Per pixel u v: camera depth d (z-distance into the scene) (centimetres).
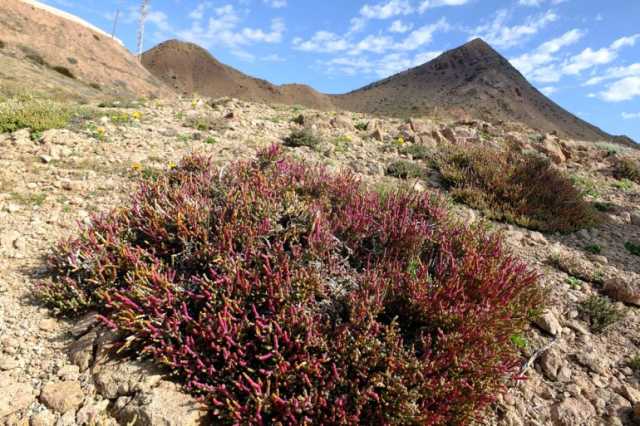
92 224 430
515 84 12719
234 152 765
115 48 6231
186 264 368
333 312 323
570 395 333
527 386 338
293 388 276
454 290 336
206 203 416
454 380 277
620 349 394
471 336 297
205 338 294
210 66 13812
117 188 580
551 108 12588
